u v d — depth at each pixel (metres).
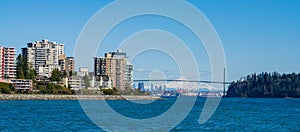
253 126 110.81
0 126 102.38
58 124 106.12
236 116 144.62
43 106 192.75
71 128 97.50
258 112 172.62
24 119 120.25
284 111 184.75
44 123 108.81
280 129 106.00
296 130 104.75
